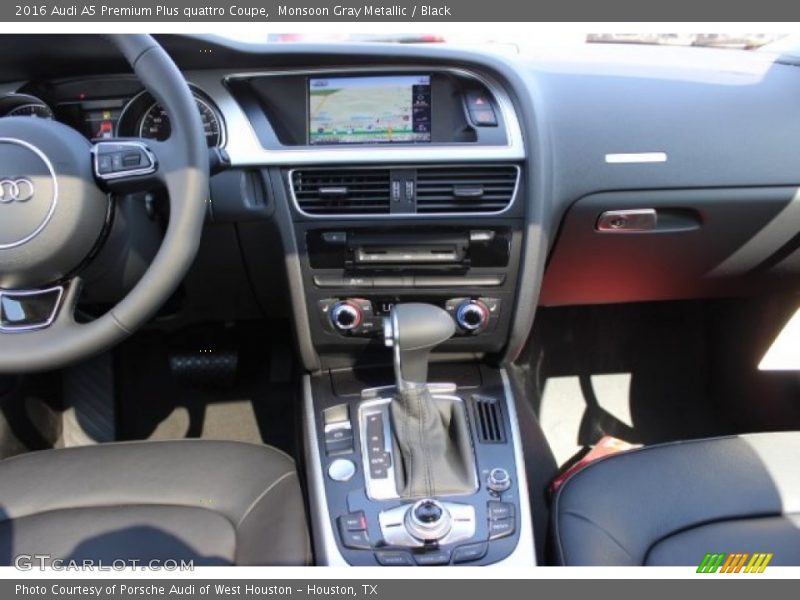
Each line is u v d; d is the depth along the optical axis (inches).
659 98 48.9
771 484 39.5
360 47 43.7
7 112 44.6
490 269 46.3
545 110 46.8
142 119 45.2
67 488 39.5
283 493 40.8
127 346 68.4
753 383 64.4
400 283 47.0
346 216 44.7
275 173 44.4
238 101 44.5
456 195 44.2
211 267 49.6
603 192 48.1
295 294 47.3
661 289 59.0
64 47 40.9
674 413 69.0
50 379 63.0
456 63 44.1
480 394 49.8
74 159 34.0
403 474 44.3
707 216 49.6
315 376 51.9
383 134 45.4
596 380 71.4
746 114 48.3
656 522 38.2
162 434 66.0
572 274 55.8
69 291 35.8
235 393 68.4
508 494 43.8
